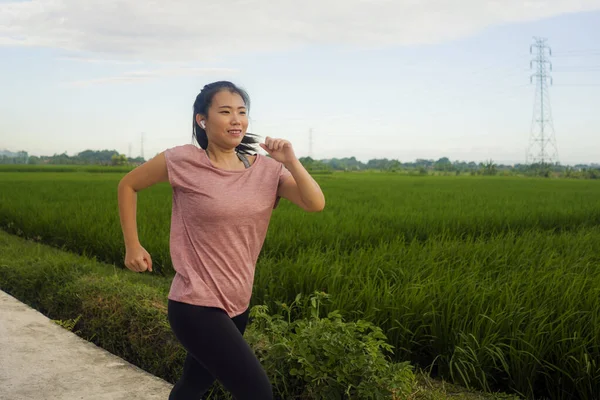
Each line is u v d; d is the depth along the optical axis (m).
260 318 4.04
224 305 2.49
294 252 8.23
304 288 5.67
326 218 11.42
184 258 2.48
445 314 4.63
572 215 14.23
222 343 2.37
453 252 7.39
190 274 2.45
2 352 4.47
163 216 11.81
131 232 2.60
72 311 5.78
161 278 7.63
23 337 4.85
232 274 2.48
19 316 5.48
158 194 19.94
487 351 4.18
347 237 9.43
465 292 4.98
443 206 15.91
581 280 5.46
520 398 4.05
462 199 19.58
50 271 6.80
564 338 4.15
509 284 5.53
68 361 4.33
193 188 2.46
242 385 2.36
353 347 3.30
